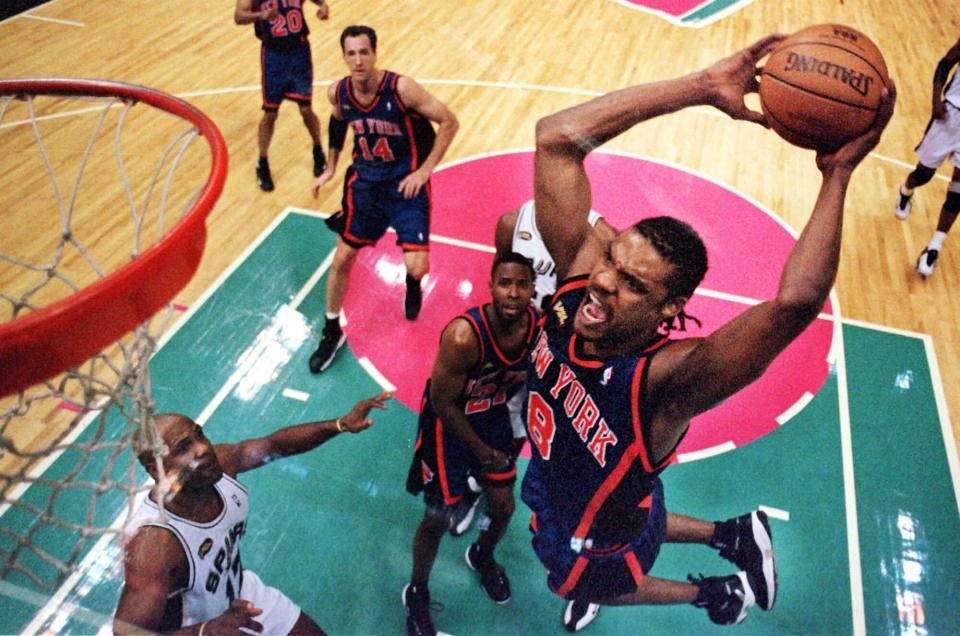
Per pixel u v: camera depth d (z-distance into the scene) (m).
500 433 2.20
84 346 1.20
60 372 1.19
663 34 6.61
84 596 2.34
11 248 3.71
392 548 2.61
